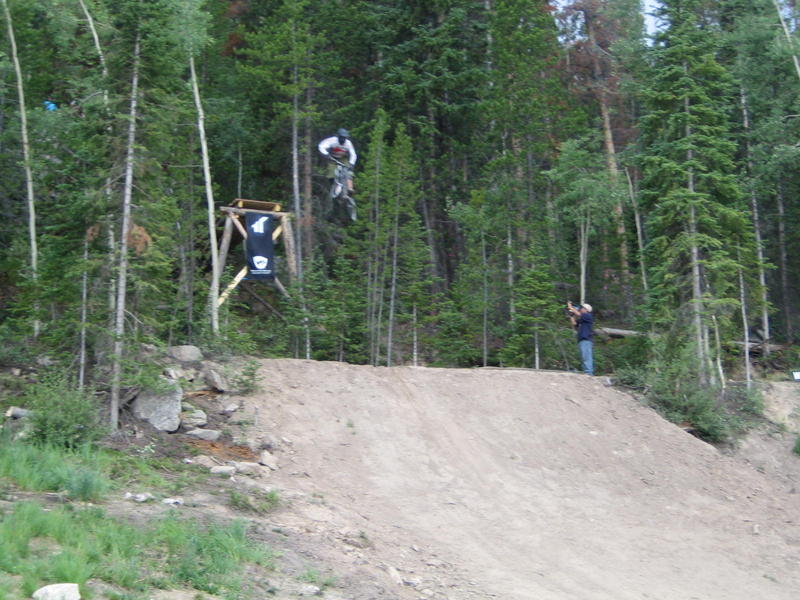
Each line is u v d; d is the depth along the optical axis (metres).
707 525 15.05
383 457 15.09
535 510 14.53
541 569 12.48
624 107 33.06
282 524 11.60
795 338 28.25
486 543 13.09
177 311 18.80
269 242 22.12
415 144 28.30
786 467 17.95
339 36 28.58
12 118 21.05
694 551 14.04
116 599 7.70
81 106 15.91
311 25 27.91
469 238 24.92
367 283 23.72
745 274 22.25
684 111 21.67
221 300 19.91
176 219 17.70
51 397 13.28
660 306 21.02
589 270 29.09
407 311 24.20
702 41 22.05
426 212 28.05
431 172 28.31
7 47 20.97
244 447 14.31
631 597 11.98
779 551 14.45
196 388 15.52
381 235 23.20
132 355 14.65
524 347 23.84
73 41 19.50
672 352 20.09
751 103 26.23
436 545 12.63
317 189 28.08
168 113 15.67
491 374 18.50
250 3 30.06
